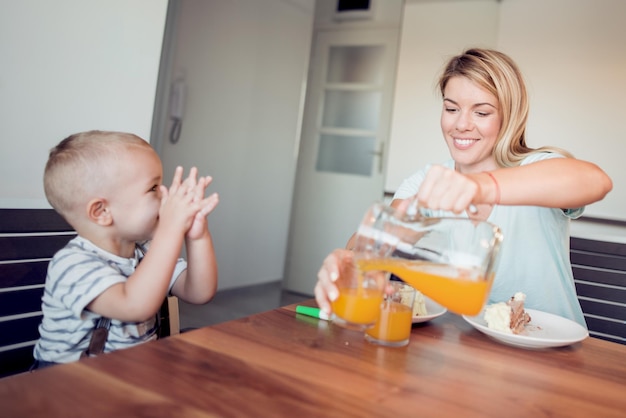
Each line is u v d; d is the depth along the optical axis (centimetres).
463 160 126
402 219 72
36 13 130
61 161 85
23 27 128
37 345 86
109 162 85
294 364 67
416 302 95
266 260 394
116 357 63
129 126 155
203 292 95
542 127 292
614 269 164
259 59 356
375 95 367
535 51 295
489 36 307
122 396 53
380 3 361
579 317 126
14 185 133
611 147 278
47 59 133
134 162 87
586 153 283
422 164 324
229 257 359
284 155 394
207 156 329
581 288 166
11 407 49
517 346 87
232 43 334
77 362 60
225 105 336
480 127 121
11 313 99
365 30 369
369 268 72
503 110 120
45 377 55
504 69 118
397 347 79
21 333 100
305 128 389
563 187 82
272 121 376
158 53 160
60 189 86
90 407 50
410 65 329
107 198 85
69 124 141
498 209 123
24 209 103
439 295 73
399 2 354
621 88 276
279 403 55
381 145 364
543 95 292
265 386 59
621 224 268
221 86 331
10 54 127
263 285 392
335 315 75
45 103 135
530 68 296
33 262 103
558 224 121
